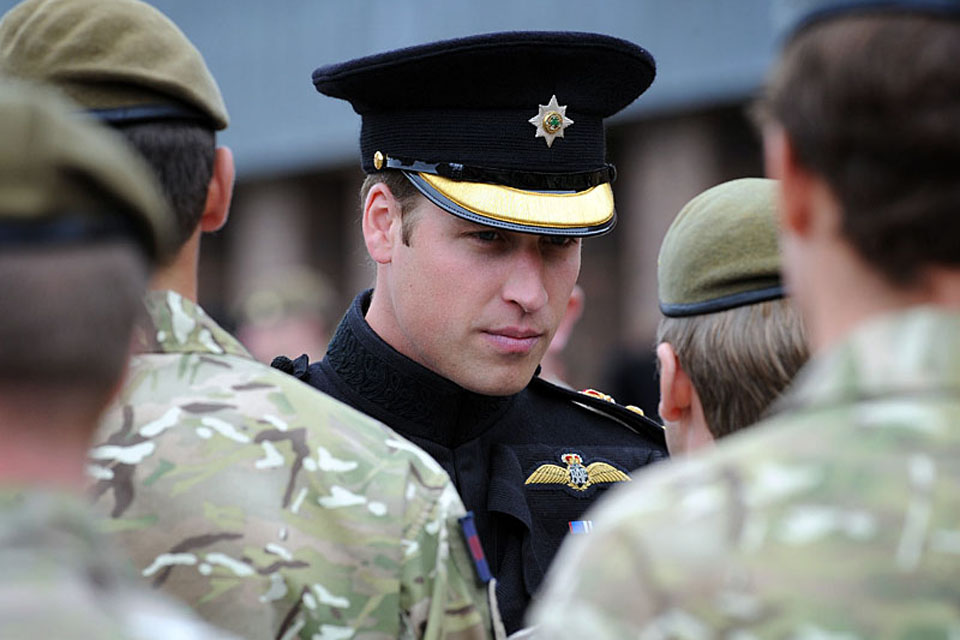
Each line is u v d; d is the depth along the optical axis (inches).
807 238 175.9
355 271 1657.2
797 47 172.2
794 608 155.7
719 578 159.9
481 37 311.7
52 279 145.3
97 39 241.0
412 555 239.3
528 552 327.6
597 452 358.9
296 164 1576.0
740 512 162.6
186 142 243.4
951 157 161.2
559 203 317.4
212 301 1764.3
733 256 281.4
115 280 149.3
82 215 147.0
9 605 138.8
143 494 232.8
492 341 316.2
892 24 163.8
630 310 1348.4
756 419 277.7
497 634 248.4
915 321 165.9
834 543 157.4
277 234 1697.8
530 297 313.3
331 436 243.3
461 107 316.8
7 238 144.2
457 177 314.8
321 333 810.2
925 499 157.8
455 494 249.6
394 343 329.1
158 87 241.4
